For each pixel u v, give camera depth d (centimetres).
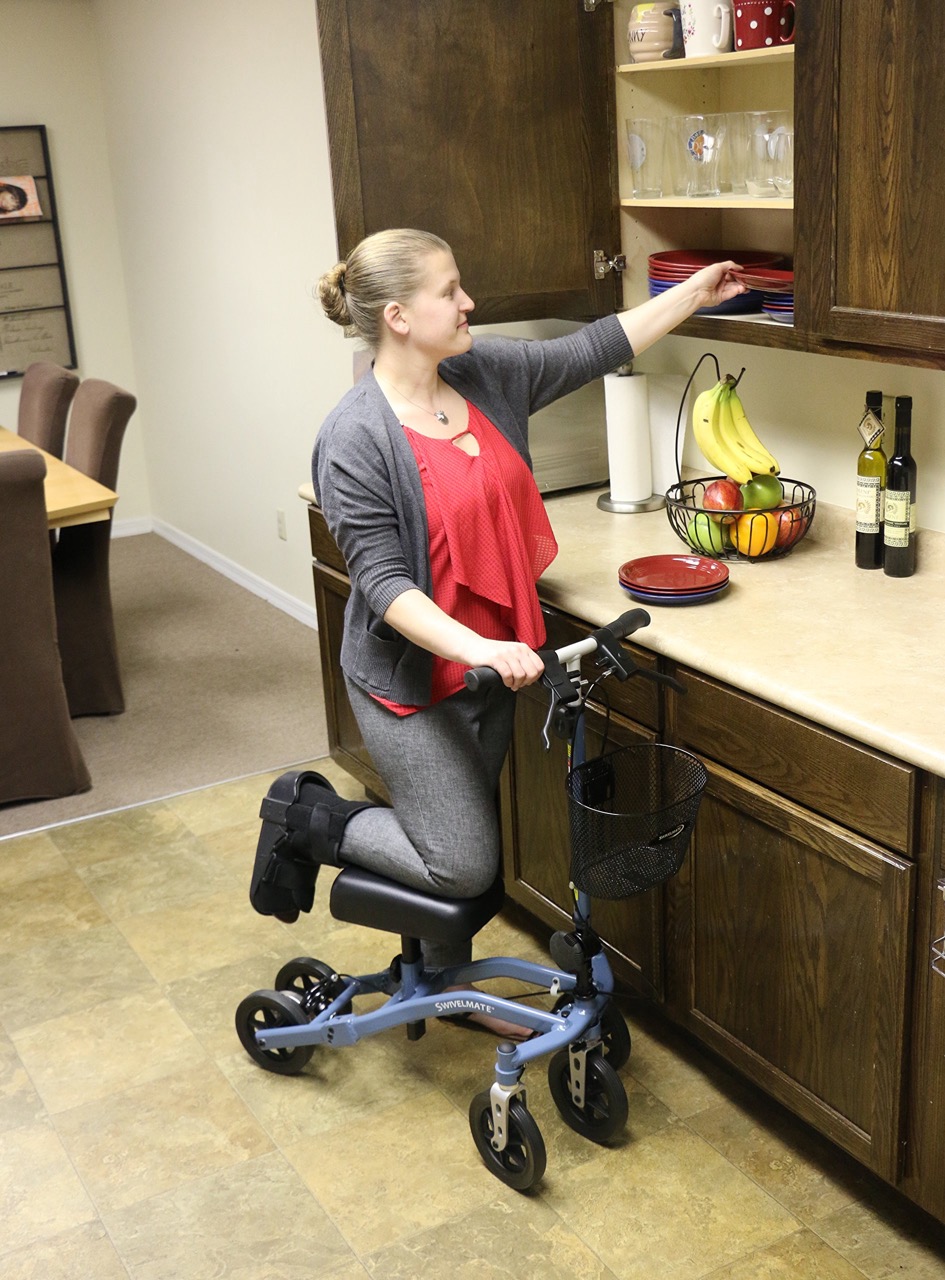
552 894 258
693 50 229
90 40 565
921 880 172
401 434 200
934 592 220
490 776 220
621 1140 219
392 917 216
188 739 392
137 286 583
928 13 175
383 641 208
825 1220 200
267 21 406
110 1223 206
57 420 462
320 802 223
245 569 536
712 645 202
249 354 484
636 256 264
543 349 226
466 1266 194
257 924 291
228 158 459
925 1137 182
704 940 217
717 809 206
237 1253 199
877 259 194
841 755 179
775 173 222
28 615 340
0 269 569
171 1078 241
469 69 237
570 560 247
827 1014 193
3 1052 250
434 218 242
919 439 230
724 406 239
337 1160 218
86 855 326
